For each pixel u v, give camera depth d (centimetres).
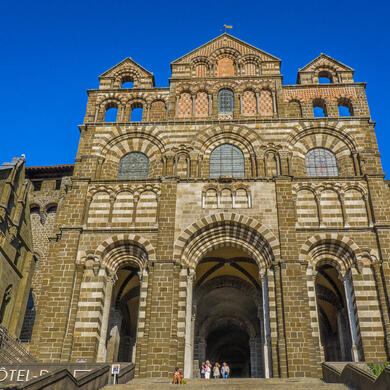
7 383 2447
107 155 3781
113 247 3331
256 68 4169
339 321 3675
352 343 2983
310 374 2784
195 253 3331
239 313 4578
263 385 2209
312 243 3234
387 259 3123
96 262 3238
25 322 4003
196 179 3512
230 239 3347
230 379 2539
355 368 2045
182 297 3136
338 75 4100
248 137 3741
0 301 3344
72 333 3012
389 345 2852
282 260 3130
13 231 3531
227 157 3716
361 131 3728
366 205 3372
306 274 3169
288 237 3228
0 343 2819
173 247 3250
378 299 3028
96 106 4025
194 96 4003
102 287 3183
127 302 4156
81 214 3409
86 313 3091
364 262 3161
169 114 3919
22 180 3788
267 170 3591
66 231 3331
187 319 3111
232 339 5522
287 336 2889
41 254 4362
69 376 1788
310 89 4006
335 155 3691
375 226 3250
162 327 2947
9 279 3484
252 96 4006
